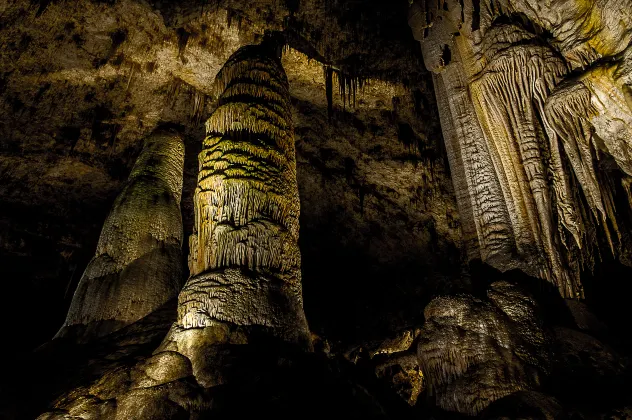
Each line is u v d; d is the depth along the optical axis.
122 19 7.11
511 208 5.85
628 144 5.47
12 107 8.06
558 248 5.47
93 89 8.16
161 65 7.93
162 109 8.68
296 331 4.15
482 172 6.32
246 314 3.86
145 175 6.51
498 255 5.77
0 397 3.88
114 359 4.44
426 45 7.61
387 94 9.29
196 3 7.06
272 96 5.00
